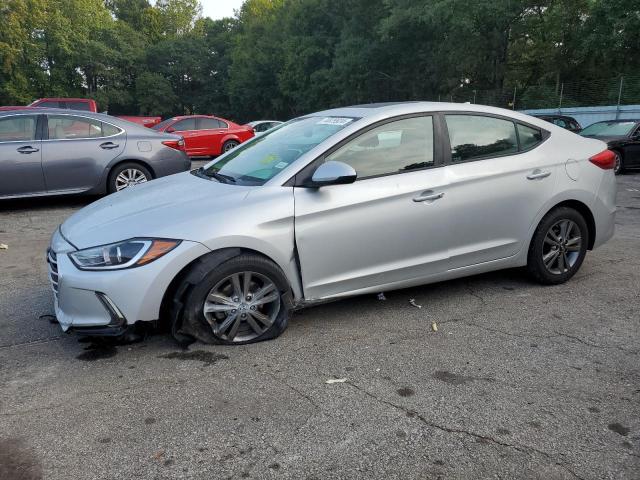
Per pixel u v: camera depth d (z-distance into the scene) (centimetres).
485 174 418
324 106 4272
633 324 386
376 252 381
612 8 2381
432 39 3167
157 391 295
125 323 320
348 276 376
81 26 5678
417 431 258
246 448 246
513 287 464
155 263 319
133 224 333
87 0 5819
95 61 5756
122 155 848
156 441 251
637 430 259
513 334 369
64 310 328
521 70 3369
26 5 4759
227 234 331
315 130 410
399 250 390
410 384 301
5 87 4875
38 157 792
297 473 229
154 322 327
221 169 422
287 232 349
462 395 290
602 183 476
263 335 355
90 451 244
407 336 366
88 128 838
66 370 320
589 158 471
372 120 391
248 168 400
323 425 263
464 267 422
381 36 3203
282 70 4884
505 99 2862
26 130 797
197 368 320
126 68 6444
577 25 2827
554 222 454
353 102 3781
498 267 441
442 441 250
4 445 248
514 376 311
